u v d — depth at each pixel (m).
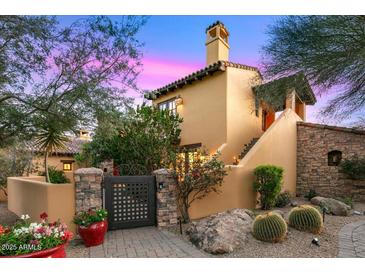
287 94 8.65
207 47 13.16
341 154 10.80
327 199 8.66
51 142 9.78
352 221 7.17
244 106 12.33
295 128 12.22
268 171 8.73
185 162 8.35
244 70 12.37
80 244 5.84
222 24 12.93
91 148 12.02
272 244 5.41
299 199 10.91
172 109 14.80
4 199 14.38
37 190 7.42
